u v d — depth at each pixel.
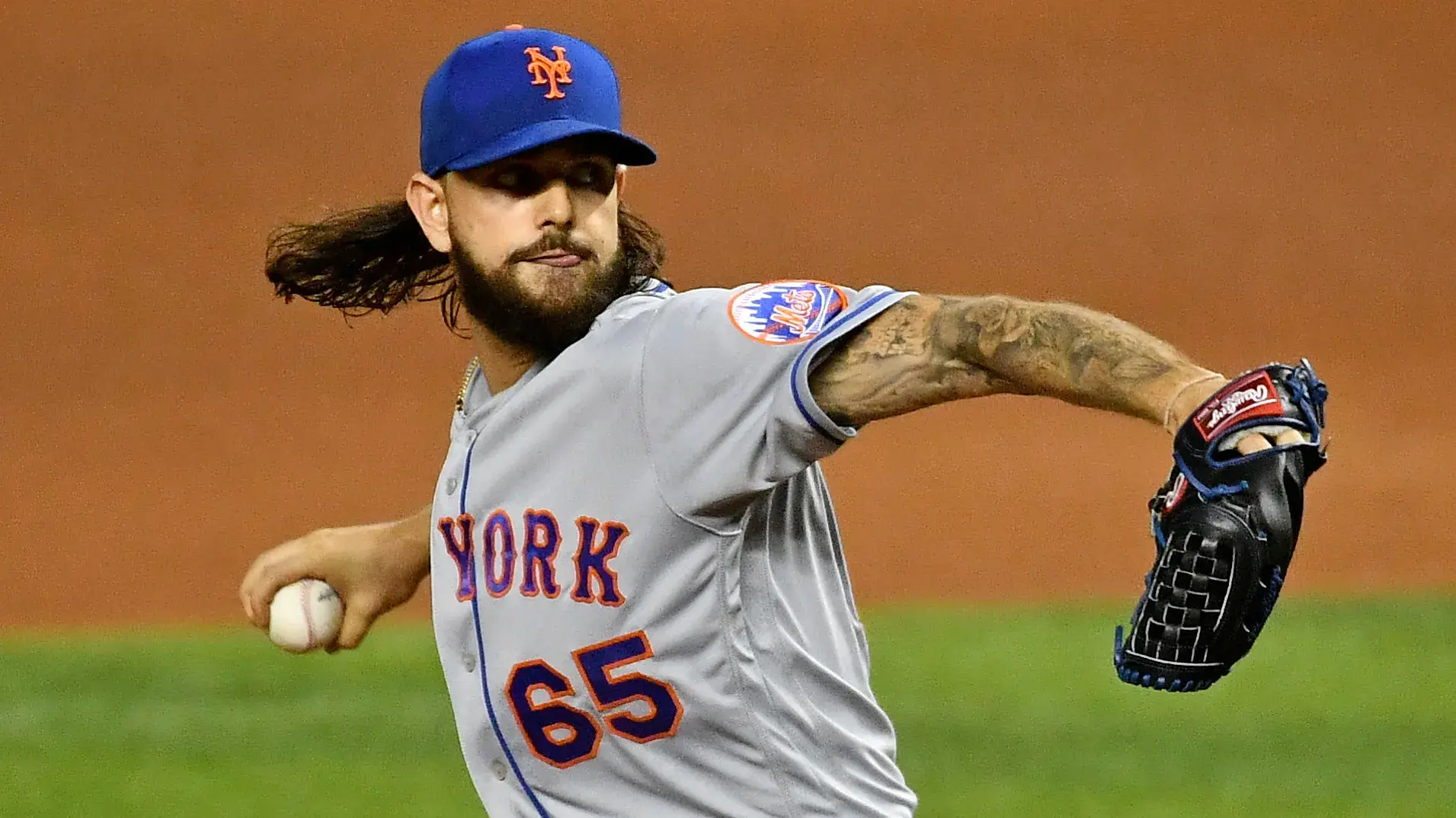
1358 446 57.50
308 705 33.84
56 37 87.19
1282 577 8.64
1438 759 29.33
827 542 12.50
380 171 78.81
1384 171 78.62
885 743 12.52
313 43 87.69
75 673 36.84
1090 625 39.31
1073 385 9.46
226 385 62.62
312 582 15.20
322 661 36.97
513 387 12.28
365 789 28.45
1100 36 88.69
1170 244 74.75
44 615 45.44
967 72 86.69
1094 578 46.94
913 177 80.12
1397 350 65.69
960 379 10.15
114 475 56.00
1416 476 54.88
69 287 69.75
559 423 11.75
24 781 29.31
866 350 10.48
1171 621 8.51
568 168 11.85
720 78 86.69
